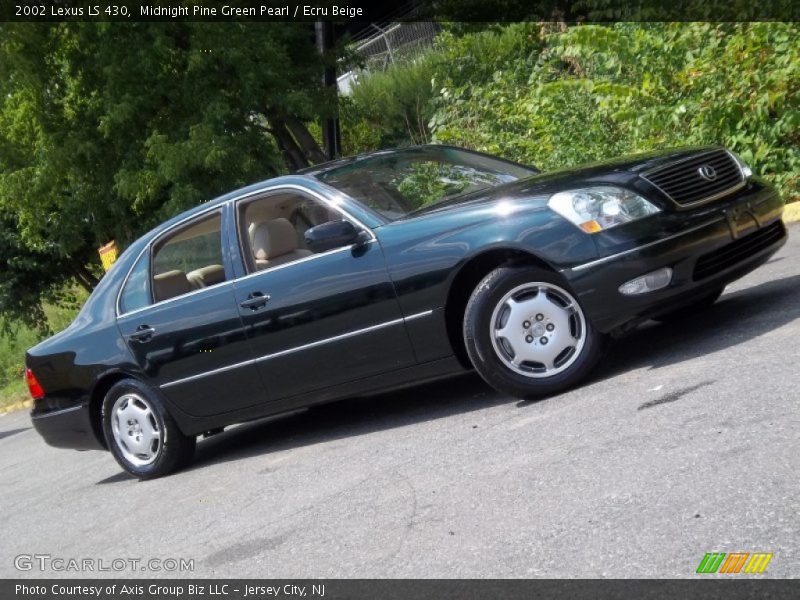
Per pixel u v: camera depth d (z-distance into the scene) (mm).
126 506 7094
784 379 5098
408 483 5402
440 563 4223
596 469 4691
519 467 5055
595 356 6129
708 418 4875
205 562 5191
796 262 8234
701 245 5977
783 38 10578
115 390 7863
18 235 21984
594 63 13617
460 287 6395
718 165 6367
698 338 6492
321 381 6883
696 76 11148
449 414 6668
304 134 16375
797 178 10680
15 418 16047
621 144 12453
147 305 7695
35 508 7984
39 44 14992
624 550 3812
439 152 7531
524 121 14258
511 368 6191
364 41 24984
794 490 3877
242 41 14555
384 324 6516
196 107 14969
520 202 6188
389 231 6531
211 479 7133
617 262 5871
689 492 4133
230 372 7219
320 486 5930
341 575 4426
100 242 17219
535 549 4055
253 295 7012
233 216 7273
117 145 15336
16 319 23766
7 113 16047
